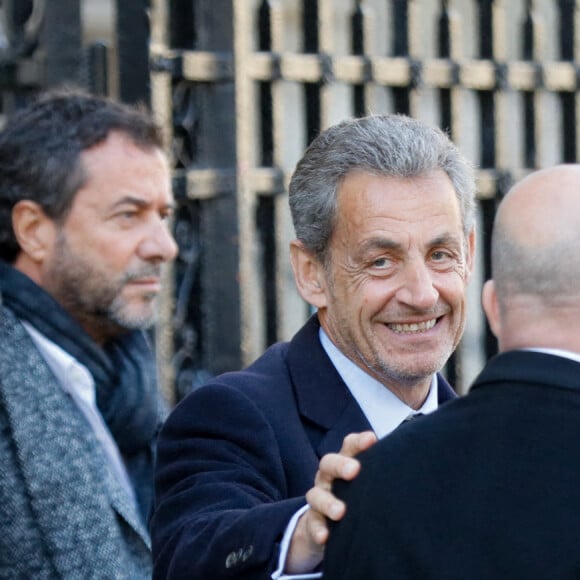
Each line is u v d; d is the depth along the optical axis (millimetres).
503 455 5195
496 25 12539
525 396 5297
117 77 10023
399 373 6965
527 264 5402
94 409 8133
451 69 12023
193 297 10734
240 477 6645
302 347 7328
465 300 7145
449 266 6996
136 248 8258
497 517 5070
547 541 4969
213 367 10695
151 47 10008
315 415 7055
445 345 7066
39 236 8234
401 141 6941
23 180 8211
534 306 5402
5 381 7746
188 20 10562
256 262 11953
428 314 6914
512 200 5543
